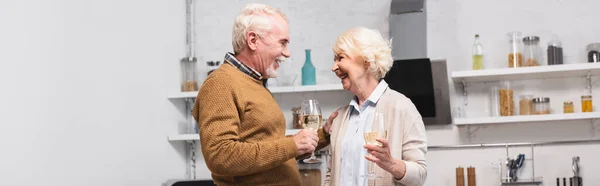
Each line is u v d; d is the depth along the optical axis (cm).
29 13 351
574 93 470
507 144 476
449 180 483
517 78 473
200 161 529
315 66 512
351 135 281
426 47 466
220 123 235
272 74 260
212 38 532
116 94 430
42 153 355
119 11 439
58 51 374
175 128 512
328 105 509
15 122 336
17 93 338
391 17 475
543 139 473
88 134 397
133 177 446
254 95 246
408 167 255
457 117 478
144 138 463
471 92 485
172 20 516
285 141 235
